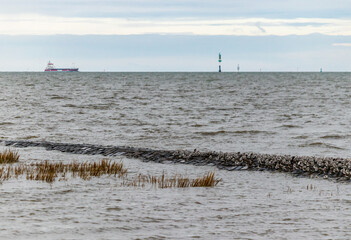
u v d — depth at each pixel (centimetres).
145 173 3550
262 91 19962
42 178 3061
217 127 7594
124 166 3884
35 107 10906
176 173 3581
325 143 5769
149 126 7631
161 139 6134
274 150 5291
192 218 2172
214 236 1886
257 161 3891
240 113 10219
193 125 7844
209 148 5397
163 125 7806
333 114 9912
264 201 2581
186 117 9238
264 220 2156
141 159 4262
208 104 12738
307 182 3219
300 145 5653
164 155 4325
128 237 1850
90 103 12481
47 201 2448
